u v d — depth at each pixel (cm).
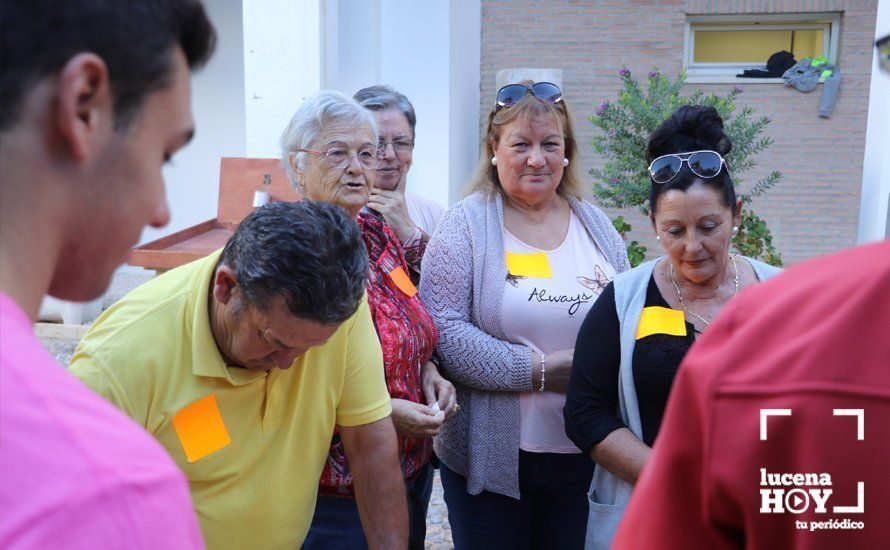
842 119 793
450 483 257
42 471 57
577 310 246
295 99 441
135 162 71
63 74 64
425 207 356
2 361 60
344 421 177
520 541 250
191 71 77
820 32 810
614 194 617
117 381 144
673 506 73
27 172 65
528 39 812
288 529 169
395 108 306
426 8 530
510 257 252
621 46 806
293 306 134
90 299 76
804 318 67
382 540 179
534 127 250
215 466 153
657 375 195
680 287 207
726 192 197
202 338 146
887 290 65
